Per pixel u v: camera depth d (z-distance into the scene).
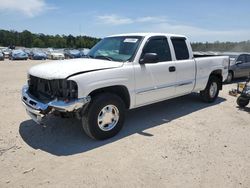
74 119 5.40
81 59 4.92
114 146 4.18
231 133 4.88
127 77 4.51
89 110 4.12
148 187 3.08
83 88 3.86
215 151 4.08
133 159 3.75
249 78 6.72
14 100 7.08
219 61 7.05
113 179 3.23
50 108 3.94
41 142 4.29
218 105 7.02
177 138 4.57
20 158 3.72
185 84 5.93
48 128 4.91
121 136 4.61
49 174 3.32
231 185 3.16
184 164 3.64
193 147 4.21
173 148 4.15
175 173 3.40
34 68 4.48
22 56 35.12
